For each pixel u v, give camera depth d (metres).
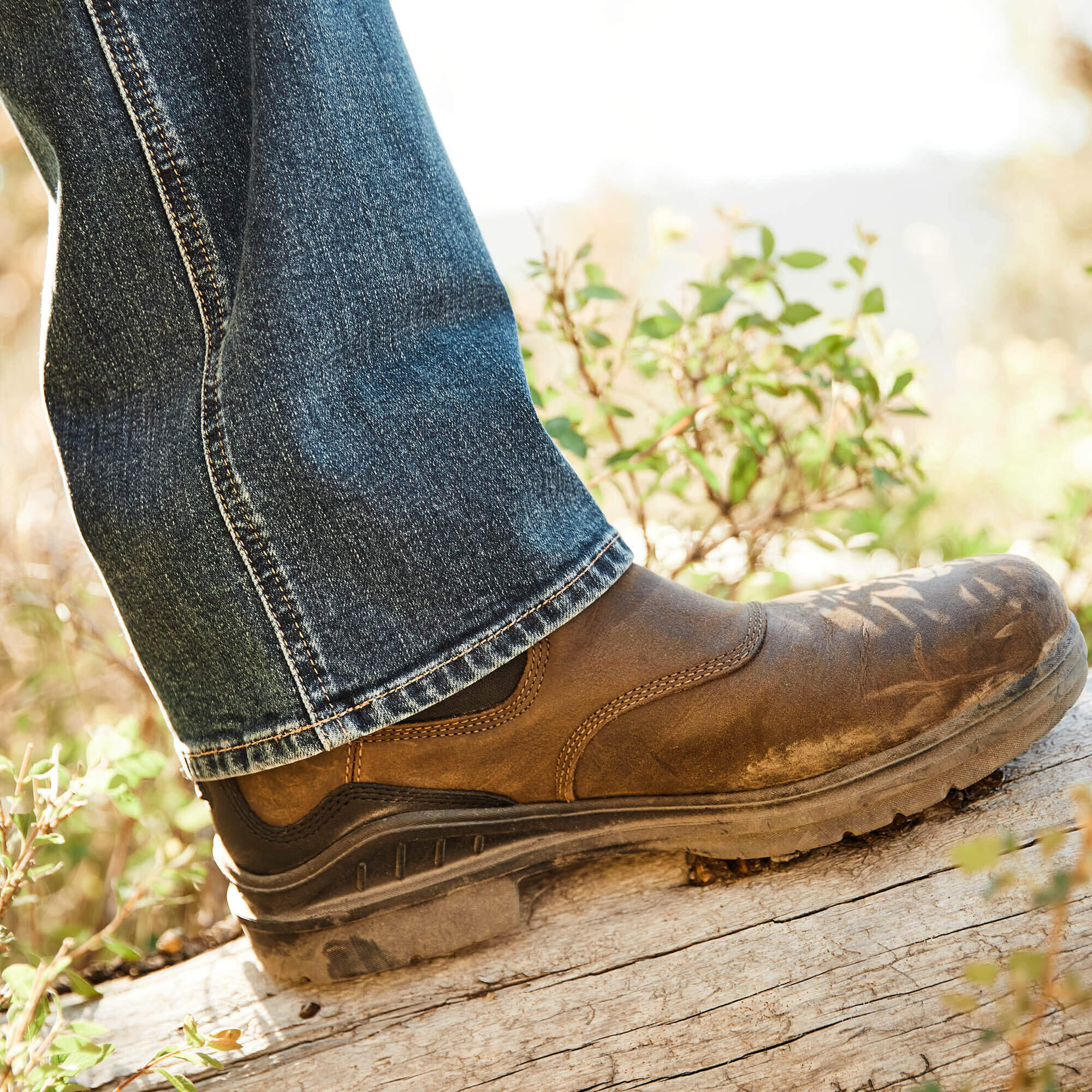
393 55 0.87
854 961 0.84
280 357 0.77
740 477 1.54
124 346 0.81
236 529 0.78
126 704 1.81
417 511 0.79
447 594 0.81
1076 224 6.49
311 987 0.95
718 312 1.36
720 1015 0.84
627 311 2.08
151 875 1.02
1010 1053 0.77
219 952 1.05
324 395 0.78
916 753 0.86
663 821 0.89
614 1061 0.84
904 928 0.85
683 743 0.86
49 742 1.71
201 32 0.80
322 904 0.88
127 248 0.80
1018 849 0.87
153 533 0.79
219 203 0.80
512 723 0.85
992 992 0.79
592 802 0.89
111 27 0.77
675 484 1.62
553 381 1.59
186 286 0.80
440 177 0.87
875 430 1.52
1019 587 0.89
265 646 0.79
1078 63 6.70
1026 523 2.30
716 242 1.62
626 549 0.88
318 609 0.79
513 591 0.82
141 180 0.79
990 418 3.03
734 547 1.70
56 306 0.81
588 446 1.35
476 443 0.82
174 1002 0.98
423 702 0.81
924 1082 0.77
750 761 0.86
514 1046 0.86
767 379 1.44
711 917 0.91
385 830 0.86
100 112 0.78
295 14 0.79
